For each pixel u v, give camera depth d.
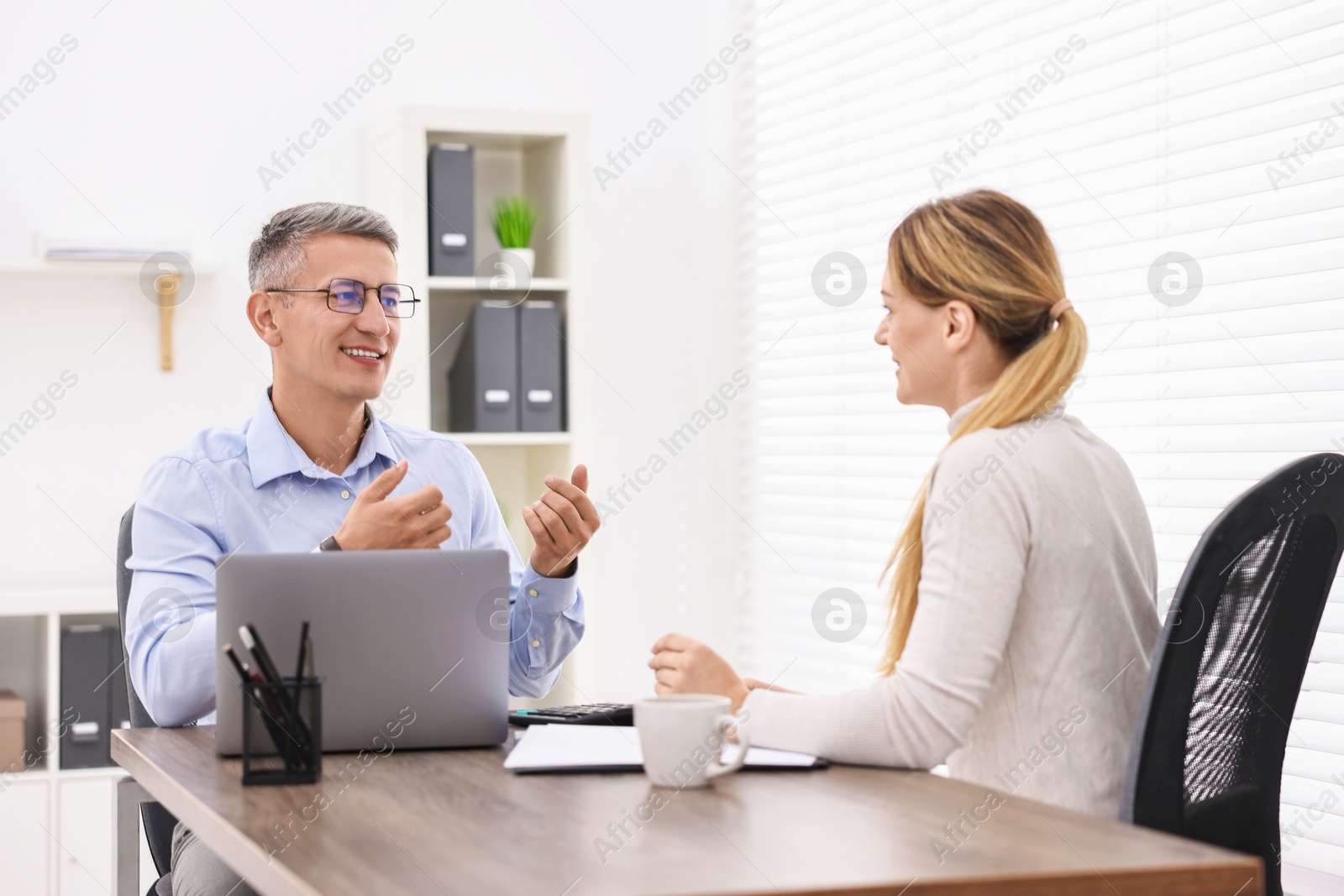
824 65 2.96
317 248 1.81
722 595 3.32
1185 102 2.12
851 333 2.88
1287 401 1.92
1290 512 1.11
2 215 2.79
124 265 2.74
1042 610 1.20
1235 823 1.19
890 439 2.77
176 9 2.91
